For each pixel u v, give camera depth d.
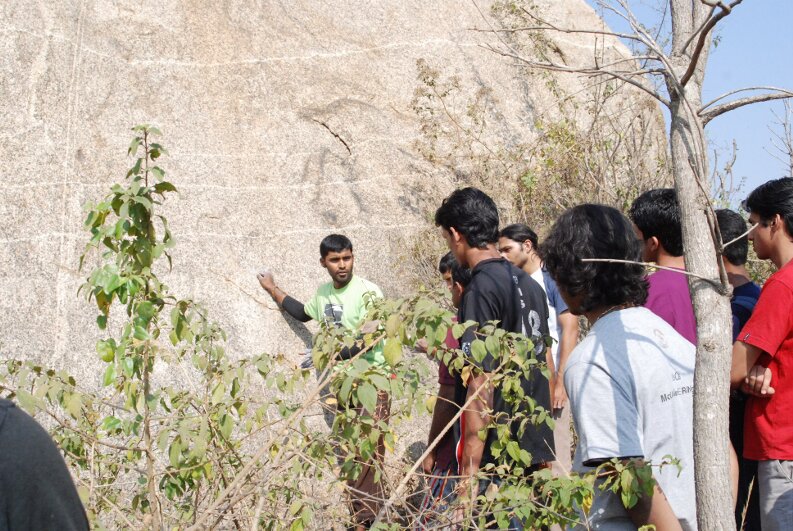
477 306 3.12
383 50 7.02
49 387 2.33
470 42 7.41
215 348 2.73
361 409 2.73
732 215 3.49
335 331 2.61
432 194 6.38
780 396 2.96
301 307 5.13
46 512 1.34
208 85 6.06
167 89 5.86
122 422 2.59
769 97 2.32
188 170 5.60
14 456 1.33
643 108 6.92
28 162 5.11
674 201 3.20
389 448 2.52
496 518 2.45
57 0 5.73
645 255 3.32
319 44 6.77
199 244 5.34
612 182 6.56
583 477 2.23
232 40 6.35
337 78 6.65
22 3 5.59
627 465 2.05
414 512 2.94
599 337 2.19
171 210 5.39
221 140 5.87
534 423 2.78
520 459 2.74
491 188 6.54
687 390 2.23
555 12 8.09
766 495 3.01
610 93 6.89
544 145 6.96
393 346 2.40
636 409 2.13
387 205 6.16
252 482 2.71
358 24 7.09
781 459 2.95
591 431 2.11
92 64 5.66
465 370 2.71
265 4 6.70
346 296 4.88
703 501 2.14
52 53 5.52
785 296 2.91
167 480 2.75
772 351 2.90
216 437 2.79
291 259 5.60
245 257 5.45
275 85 6.32
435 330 2.42
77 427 2.70
